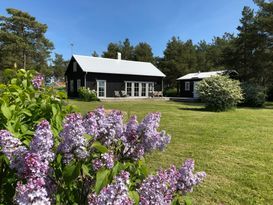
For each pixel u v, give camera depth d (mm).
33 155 1798
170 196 2381
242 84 25125
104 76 30875
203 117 14477
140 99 30578
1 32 46062
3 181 2188
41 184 1654
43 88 3215
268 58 27344
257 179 5320
